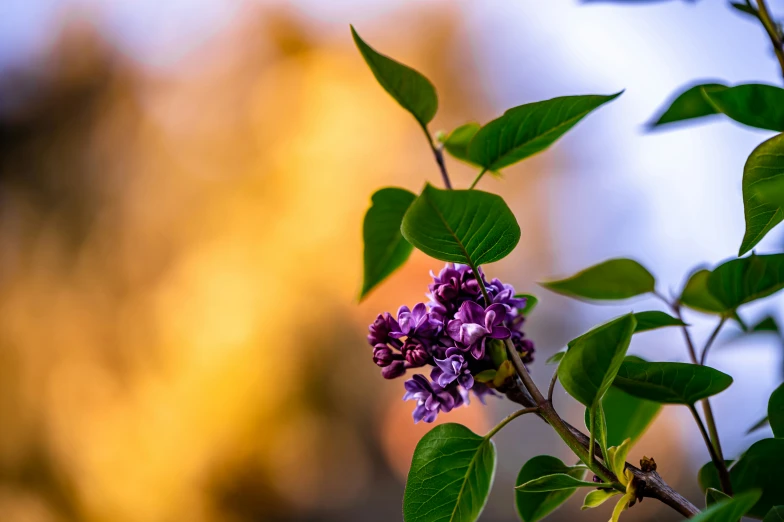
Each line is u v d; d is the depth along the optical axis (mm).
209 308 6469
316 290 6668
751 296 1261
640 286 1413
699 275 1306
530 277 6973
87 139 6941
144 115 7020
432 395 1073
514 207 7070
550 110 1185
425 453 1092
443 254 1010
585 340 918
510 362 1031
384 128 7160
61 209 6727
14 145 6895
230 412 6266
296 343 6496
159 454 6141
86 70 7109
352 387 6574
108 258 6609
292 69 7301
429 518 1091
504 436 6371
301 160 6973
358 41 1278
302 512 6316
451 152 1521
